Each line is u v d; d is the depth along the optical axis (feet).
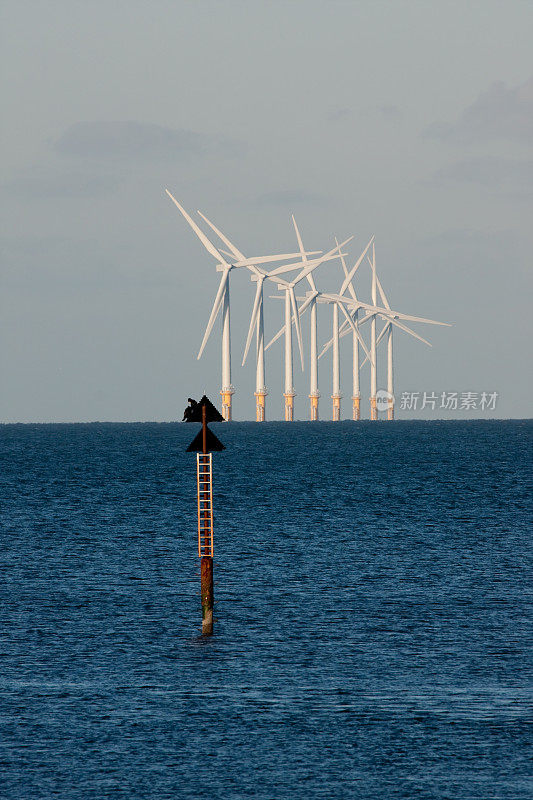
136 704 609.83
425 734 563.89
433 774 515.91
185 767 524.11
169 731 568.82
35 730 569.23
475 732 566.36
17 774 515.50
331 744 551.18
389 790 499.92
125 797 493.77
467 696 621.72
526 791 498.28
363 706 605.31
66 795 494.59
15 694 625.82
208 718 586.86
